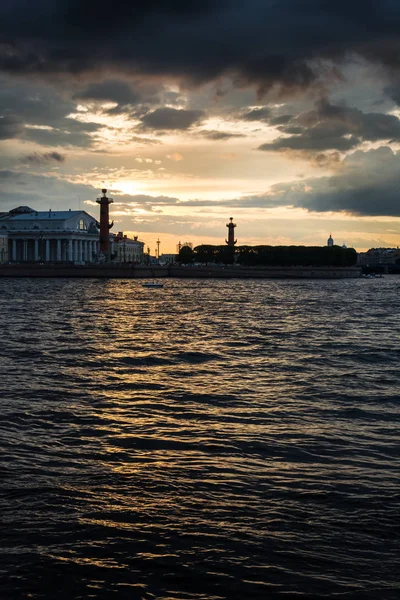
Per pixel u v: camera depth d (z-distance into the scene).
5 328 56.28
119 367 34.84
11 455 18.52
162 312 80.69
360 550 12.81
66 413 23.72
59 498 15.28
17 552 12.68
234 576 11.91
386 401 26.30
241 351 42.25
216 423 22.56
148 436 20.73
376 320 70.38
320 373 33.34
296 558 12.51
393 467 17.73
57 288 148.25
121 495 15.53
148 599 11.24
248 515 14.41
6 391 27.55
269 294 134.12
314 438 20.62
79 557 12.53
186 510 14.67
